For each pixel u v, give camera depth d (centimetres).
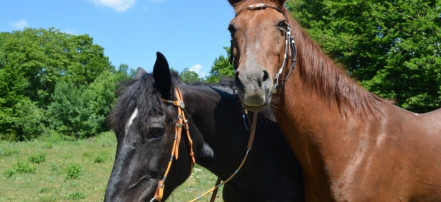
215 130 320
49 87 4928
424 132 307
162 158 280
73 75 5181
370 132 295
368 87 1489
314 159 295
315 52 295
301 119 289
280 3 275
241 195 336
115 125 278
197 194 949
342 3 1638
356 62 1703
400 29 1465
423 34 1336
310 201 315
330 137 290
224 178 332
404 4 1395
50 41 5234
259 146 327
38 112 3747
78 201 936
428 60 1276
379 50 1565
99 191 1038
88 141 2317
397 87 1473
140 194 270
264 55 249
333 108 294
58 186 1091
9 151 1773
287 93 282
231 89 353
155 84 287
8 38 5212
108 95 3894
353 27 1620
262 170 326
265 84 240
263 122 340
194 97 311
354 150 290
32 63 4712
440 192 299
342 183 286
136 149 271
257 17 261
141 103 275
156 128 273
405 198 293
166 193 292
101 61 5606
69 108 3738
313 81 290
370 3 1522
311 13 1814
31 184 1112
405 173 291
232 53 275
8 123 3659
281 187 324
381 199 284
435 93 1391
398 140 294
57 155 1720
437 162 299
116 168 269
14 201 925
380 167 286
